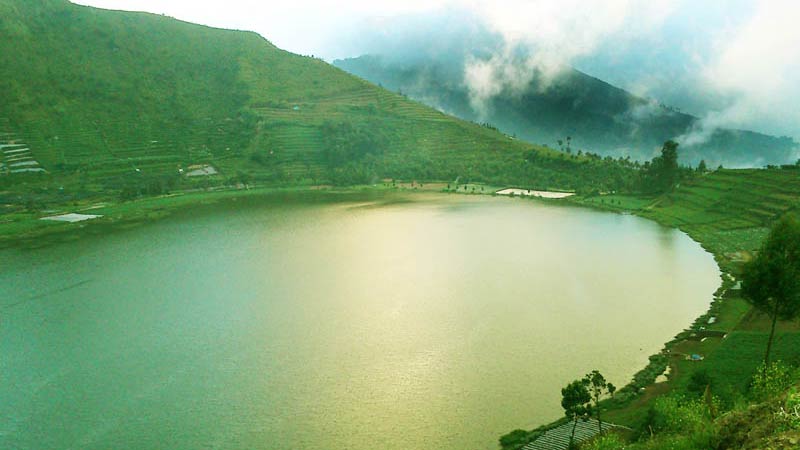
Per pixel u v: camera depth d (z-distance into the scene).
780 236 73.56
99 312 118.06
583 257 156.50
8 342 103.38
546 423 73.38
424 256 159.50
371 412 77.69
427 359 92.88
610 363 89.69
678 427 47.31
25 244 179.50
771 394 45.09
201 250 170.62
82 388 86.06
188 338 103.75
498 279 136.12
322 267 149.88
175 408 79.94
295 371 89.94
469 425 73.81
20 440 73.19
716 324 103.31
